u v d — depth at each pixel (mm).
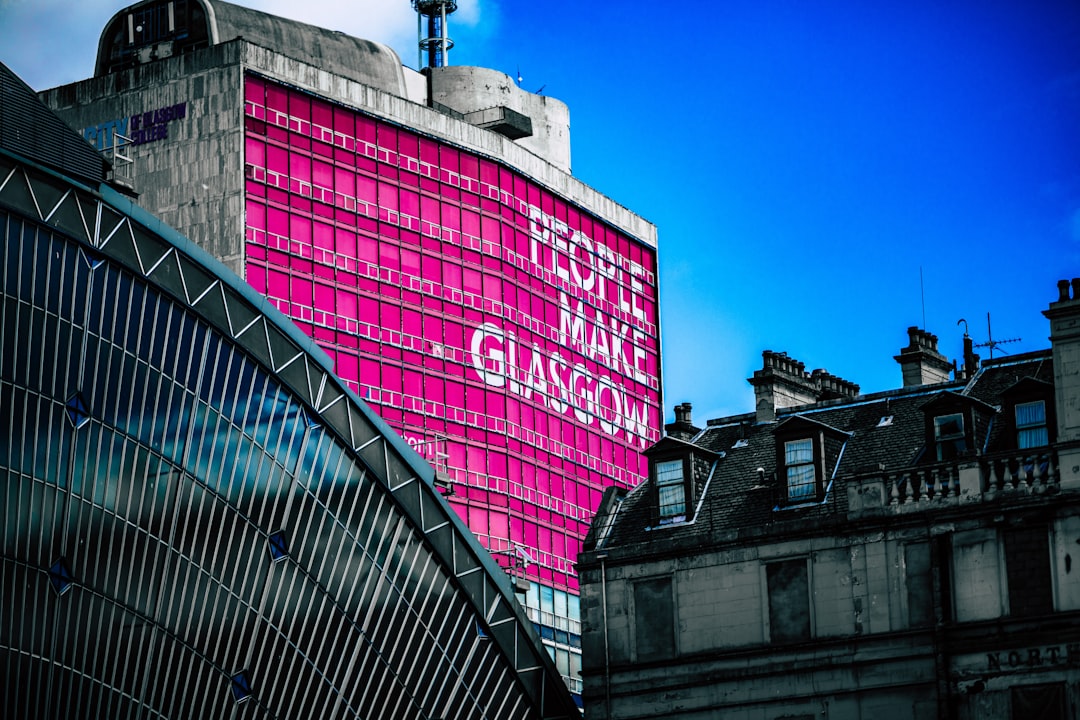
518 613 81000
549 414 122125
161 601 70188
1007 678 62625
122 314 69438
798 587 67500
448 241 116688
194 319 71688
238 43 107250
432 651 78875
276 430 73938
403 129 115500
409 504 77750
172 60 109000
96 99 110750
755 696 67250
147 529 69688
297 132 109250
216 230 105250
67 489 67375
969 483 64562
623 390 130750
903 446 69062
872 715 65062
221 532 72000
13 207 66438
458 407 114688
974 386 70438
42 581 66688
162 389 70500
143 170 108062
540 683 81625
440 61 137500
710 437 75125
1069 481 62812
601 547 72312
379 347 110688
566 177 128375
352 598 76125
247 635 73062
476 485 114438
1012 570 63312
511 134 128375
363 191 112125
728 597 68625
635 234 135125
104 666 68750
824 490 69000
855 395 80250
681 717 68500
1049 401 65312
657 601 70000
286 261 106750
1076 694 61500
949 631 63750
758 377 74938
